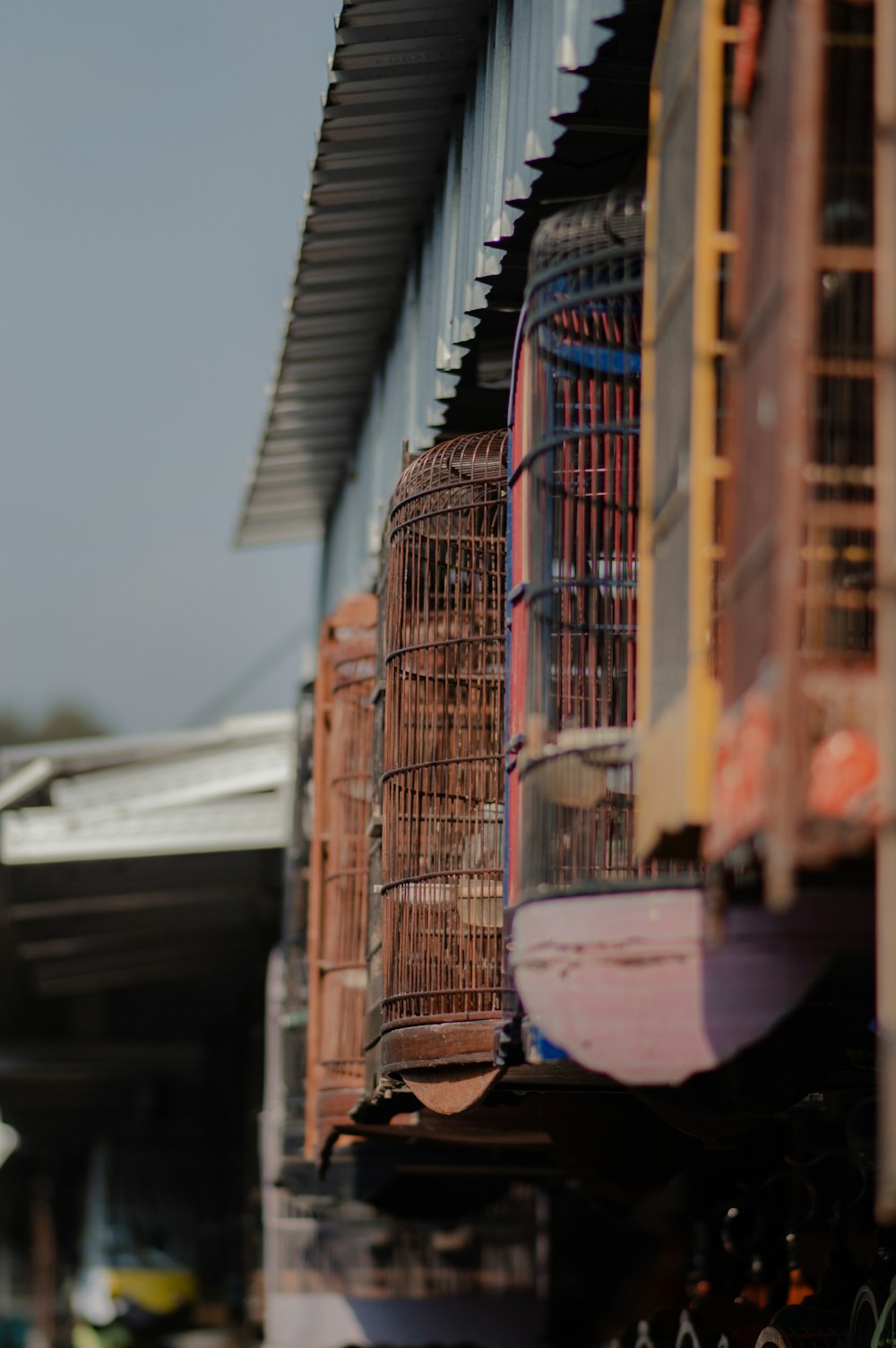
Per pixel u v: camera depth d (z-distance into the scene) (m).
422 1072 15.95
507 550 15.17
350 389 26.55
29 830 33.72
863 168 10.79
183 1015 56.25
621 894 11.92
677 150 11.56
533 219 18.27
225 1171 55.00
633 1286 33.66
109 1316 54.19
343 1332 32.47
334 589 30.25
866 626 11.51
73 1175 81.94
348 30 18.50
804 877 11.21
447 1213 26.44
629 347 14.30
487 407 22.12
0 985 52.59
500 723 16.81
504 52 17.47
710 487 10.53
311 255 22.72
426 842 16.61
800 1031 13.33
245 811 33.16
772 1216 22.06
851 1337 15.27
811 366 10.20
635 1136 18.19
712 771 10.20
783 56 9.62
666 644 11.20
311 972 22.62
